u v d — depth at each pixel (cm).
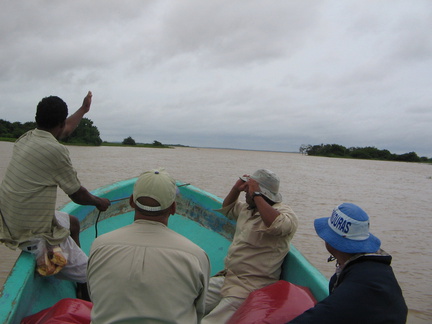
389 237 904
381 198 1622
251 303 261
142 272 171
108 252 178
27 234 265
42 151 255
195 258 182
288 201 1345
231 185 1616
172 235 188
